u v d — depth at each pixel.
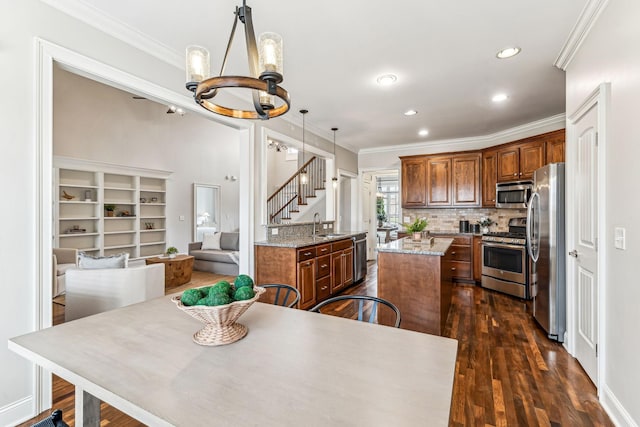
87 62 2.08
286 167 10.20
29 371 1.81
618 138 1.77
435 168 5.62
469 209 5.65
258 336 1.24
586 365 2.31
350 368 0.99
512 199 4.66
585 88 2.25
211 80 1.25
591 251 2.20
